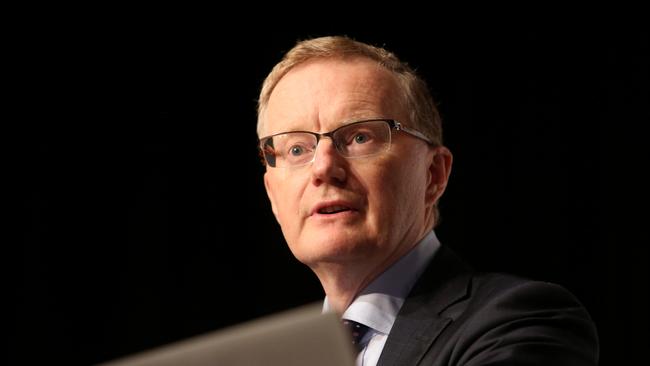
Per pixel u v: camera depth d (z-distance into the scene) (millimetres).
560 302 2590
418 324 2758
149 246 8391
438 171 3221
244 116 8383
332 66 3070
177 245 8391
